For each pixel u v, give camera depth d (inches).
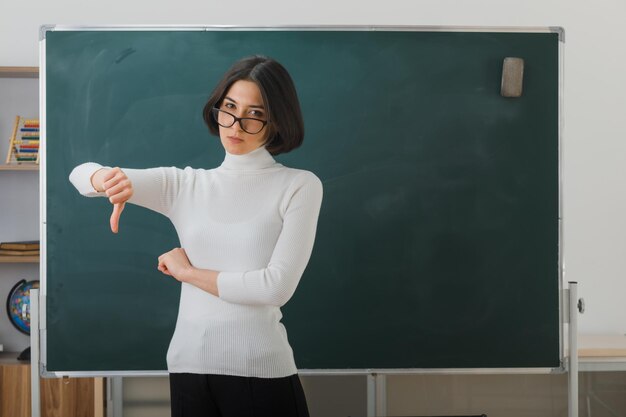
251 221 78.2
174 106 111.8
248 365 76.8
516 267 112.6
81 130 111.0
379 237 112.8
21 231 141.6
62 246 111.1
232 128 80.4
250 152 81.0
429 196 112.8
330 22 141.1
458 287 112.7
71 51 111.1
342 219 112.8
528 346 112.7
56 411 126.5
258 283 75.5
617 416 129.2
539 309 112.7
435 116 112.5
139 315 112.0
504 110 112.6
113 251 111.7
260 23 140.6
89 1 139.5
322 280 112.7
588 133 143.1
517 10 142.5
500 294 112.7
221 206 79.3
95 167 84.3
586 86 143.3
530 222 112.7
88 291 111.4
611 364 125.3
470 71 112.4
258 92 80.7
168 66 111.8
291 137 82.7
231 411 77.9
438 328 112.7
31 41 139.6
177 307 112.2
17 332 141.6
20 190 141.5
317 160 112.7
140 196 80.0
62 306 111.1
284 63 112.2
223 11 140.4
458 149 112.7
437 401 129.0
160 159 111.8
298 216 78.4
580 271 142.9
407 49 112.3
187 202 80.5
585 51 143.3
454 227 112.7
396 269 112.8
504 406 129.8
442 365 112.7
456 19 142.0
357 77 112.4
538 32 112.4
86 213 111.3
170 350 79.9
